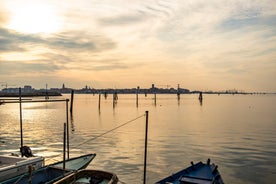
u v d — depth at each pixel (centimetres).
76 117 6900
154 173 2297
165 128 4906
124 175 2248
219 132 4425
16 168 1825
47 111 9094
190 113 8125
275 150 3111
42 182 1891
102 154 2919
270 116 7144
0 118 6769
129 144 3447
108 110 9150
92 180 1766
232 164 2550
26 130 4684
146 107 10719
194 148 3216
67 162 2272
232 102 16288
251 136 4031
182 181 1688
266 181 2102
